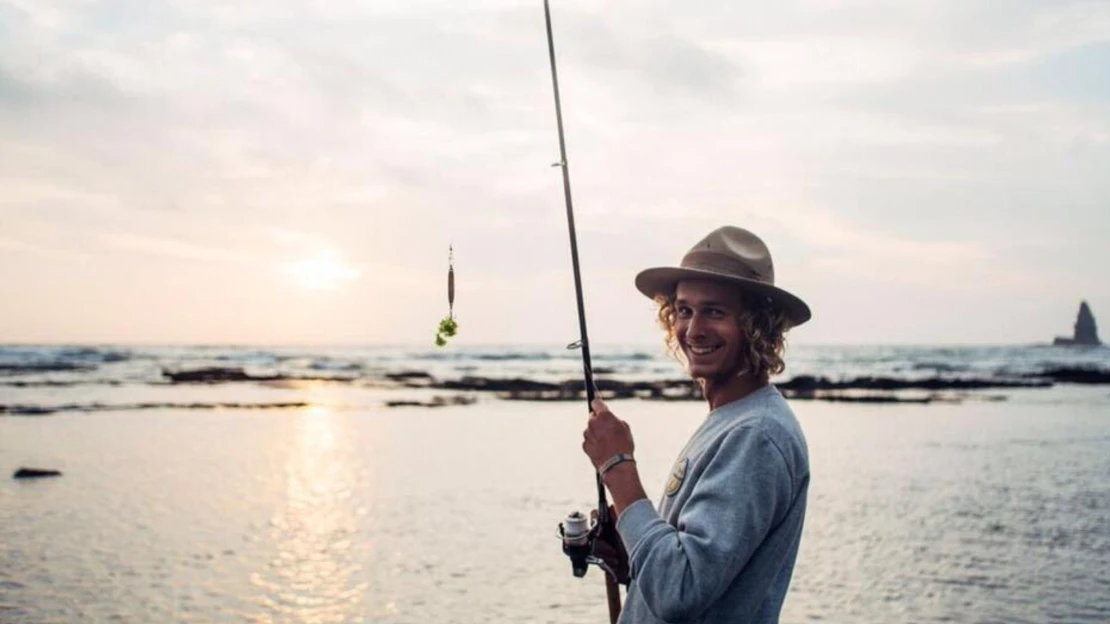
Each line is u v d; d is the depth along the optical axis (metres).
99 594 8.89
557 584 9.38
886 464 18.09
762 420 2.29
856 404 34.47
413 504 13.48
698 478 2.34
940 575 9.75
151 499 13.68
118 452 18.91
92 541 10.99
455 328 2.78
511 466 17.45
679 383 44.75
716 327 2.44
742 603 2.26
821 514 12.99
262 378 50.50
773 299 2.46
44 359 72.31
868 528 12.06
